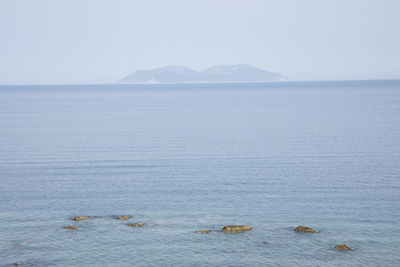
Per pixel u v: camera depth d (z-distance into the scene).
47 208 46.81
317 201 48.03
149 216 44.34
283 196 50.03
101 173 62.00
